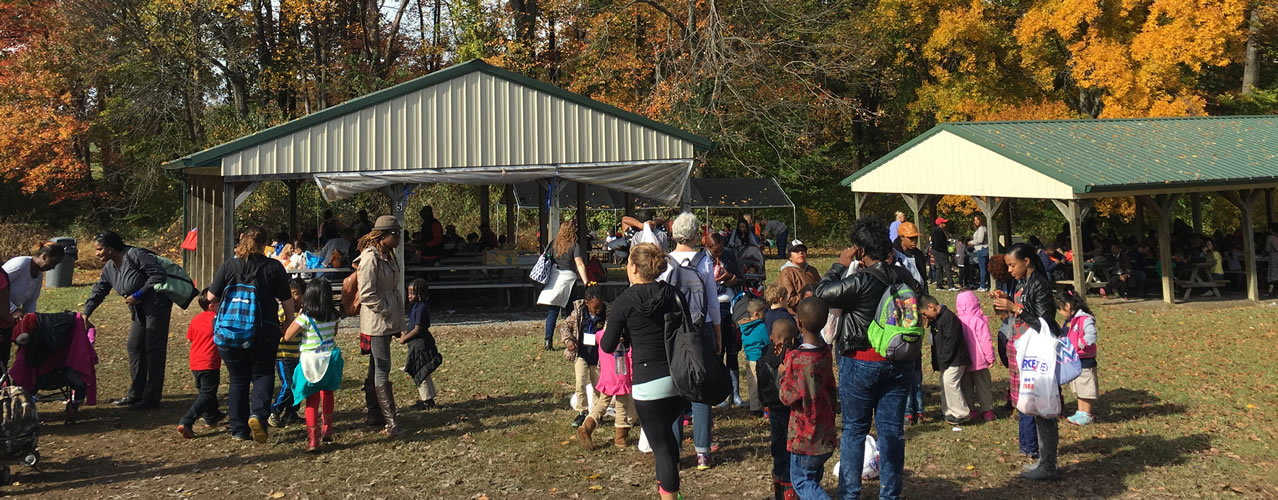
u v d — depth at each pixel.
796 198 39.16
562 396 8.83
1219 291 17.44
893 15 31.70
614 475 6.27
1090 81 26.75
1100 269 17.44
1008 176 16.88
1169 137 18.75
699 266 6.35
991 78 31.56
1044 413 5.84
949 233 37.06
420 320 8.27
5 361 7.40
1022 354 5.95
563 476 6.27
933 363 7.50
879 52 33.66
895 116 39.28
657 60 29.19
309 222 31.59
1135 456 6.50
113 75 32.22
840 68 32.50
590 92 33.88
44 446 7.16
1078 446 6.80
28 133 29.80
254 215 30.27
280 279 7.07
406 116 14.73
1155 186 15.53
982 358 7.38
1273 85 34.75
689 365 4.91
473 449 6.98
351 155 14.41
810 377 4.88
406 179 14.30
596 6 33.94
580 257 11.48
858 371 4.93
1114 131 19.14
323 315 6.91
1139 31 27.16
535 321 14.57
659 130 16.20
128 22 31.05
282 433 7.51
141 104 31.45
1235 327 13.20
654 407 5.09
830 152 40.53
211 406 7.42
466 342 12.35
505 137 15.23
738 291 8.05
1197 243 17.08
